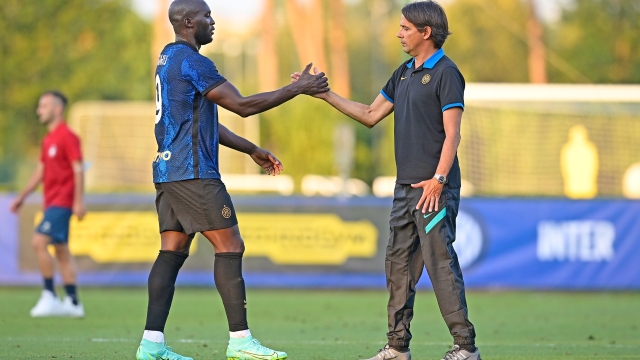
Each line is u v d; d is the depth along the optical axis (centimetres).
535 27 9550
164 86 2022
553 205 4931
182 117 2005
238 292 2044
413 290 2078
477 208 4938
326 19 11794
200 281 4947
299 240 4969
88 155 8850
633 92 6725
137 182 8850
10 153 10319
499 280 4919
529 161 6775
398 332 2067
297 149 10350
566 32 10588
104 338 2867
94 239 4938
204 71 2000
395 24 14788
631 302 4444
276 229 4975
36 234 3575
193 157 2005
